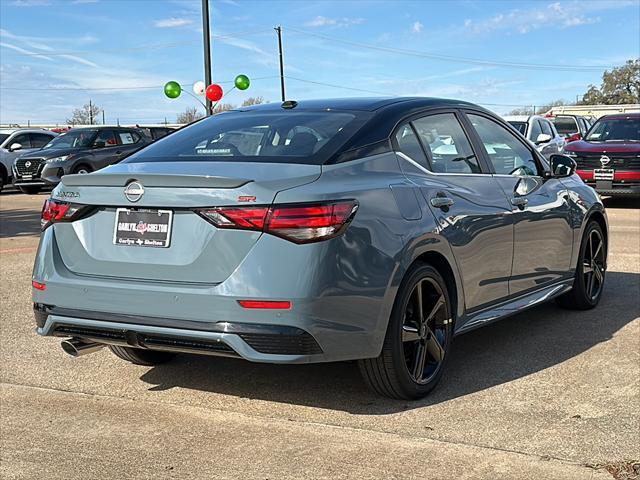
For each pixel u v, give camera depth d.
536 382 4.36
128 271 3.74
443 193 4.27
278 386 4.34
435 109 4.68
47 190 22.73
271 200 3.47
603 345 5.10
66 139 19.97
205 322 3.53
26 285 7.37
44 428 3.77
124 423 3.82
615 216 12.81
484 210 4.56
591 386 4.28
